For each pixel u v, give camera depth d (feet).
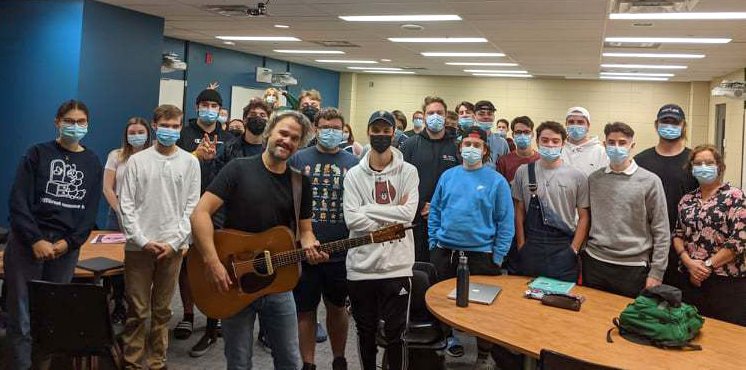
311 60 35.70
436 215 10.50
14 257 8.63
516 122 12.86
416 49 28.07
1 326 11.03
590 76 35.78
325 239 9.50
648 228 8.91
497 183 9.81
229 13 20.83
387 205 8.89
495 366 10.82
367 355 9.10
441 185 10.43
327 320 9.92
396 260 8.77
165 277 9.46
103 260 9.73
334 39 26.22
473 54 28.66
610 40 22.44
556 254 9.41
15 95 20.16
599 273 9.04
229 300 7.14
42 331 7.58
